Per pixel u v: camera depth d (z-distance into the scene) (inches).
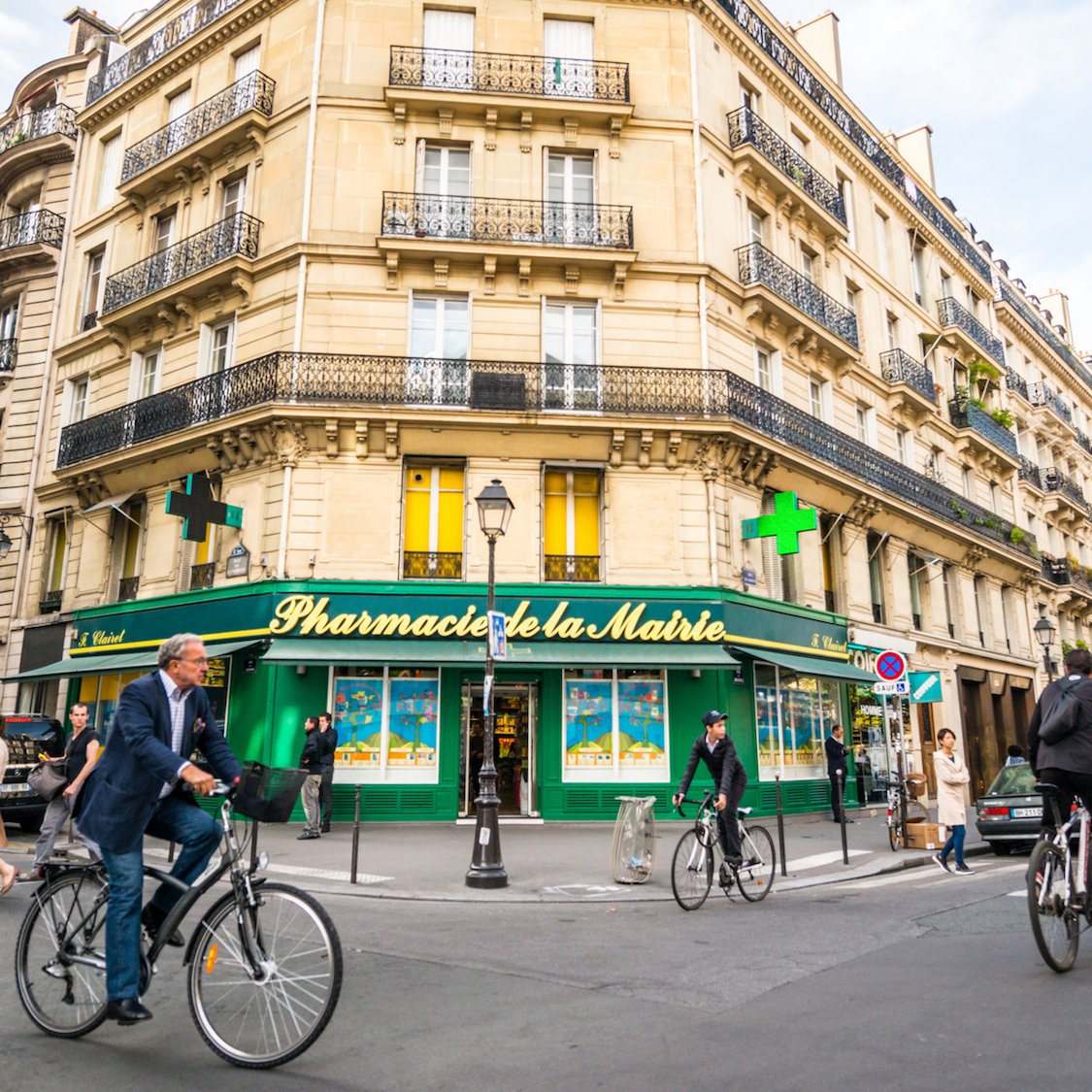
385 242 676.7
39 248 928.9
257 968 160.7
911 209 1089.4
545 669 643.5
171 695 172.4
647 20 762.8
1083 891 220.1
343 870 422.3
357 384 657.6
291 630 613.3
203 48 822.5
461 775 636.7
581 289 703.1
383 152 712.4
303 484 647.1
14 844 505.0
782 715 711.1
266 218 722.2
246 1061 156.6
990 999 191.9
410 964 237.8
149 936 171.8
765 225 821.9
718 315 722.8
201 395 703.7
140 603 714.8
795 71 910.4
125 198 849.5
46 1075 152.8
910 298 1066.7
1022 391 1347.2
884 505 863.7
